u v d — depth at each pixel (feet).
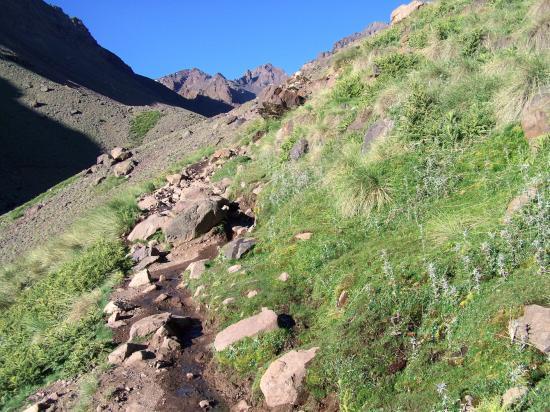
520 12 39.96
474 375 12.72
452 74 32.30
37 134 256.52
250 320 20.12
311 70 82.74
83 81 423.64
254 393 16.85
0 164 221.46
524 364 12.03
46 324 31.01
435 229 19.27
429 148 25.68
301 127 42.52
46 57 431.84
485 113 25.52
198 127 105.60
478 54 36.60
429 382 13.50
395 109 30.45
